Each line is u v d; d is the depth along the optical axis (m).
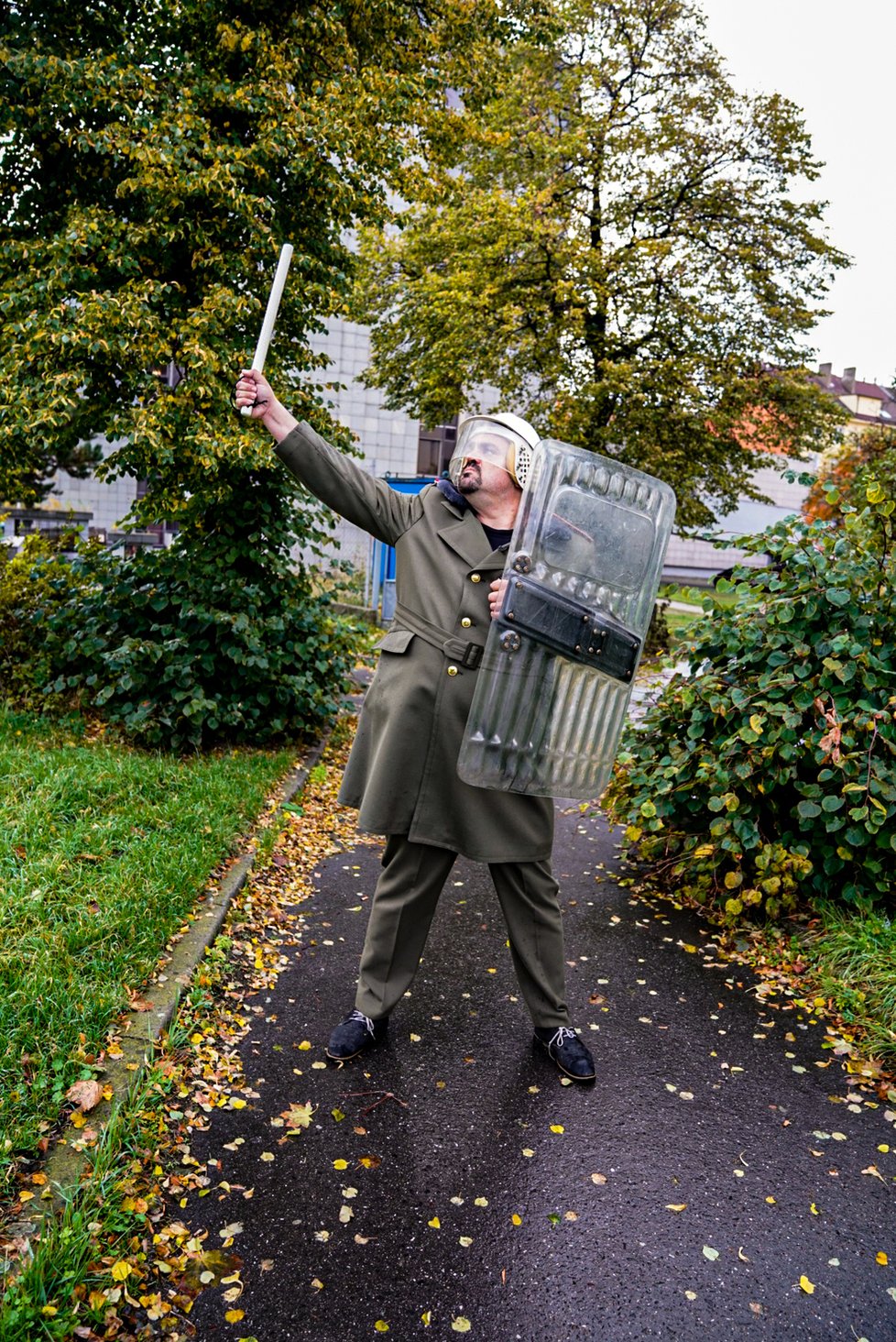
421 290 16.16
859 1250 2.24
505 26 8.98
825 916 3.86
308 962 3.55
